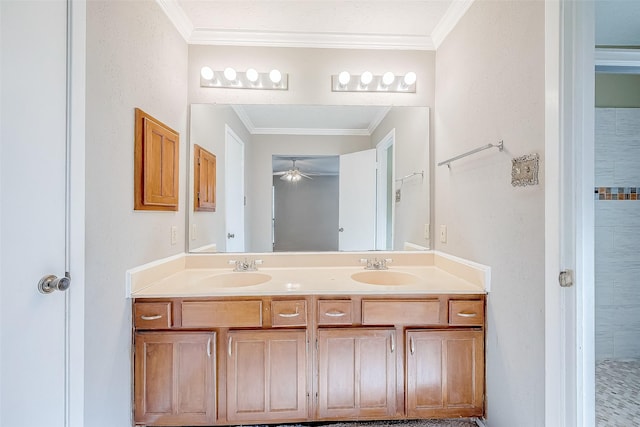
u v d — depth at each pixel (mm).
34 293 962
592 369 1057
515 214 1310
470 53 1679
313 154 2168
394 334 1573
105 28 1255
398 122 2156
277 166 2154
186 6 1776
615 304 2441
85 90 1142
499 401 1449
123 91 1378
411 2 1738
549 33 1104
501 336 1426
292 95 2119
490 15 1488
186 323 1511
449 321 1566
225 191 2107
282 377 1555
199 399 1522
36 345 973
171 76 1827
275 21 1923
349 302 1567
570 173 1062
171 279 1778
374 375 1574
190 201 2049
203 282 1720
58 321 1048
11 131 890
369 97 2146
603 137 2445
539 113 1165
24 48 921
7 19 872
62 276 1062
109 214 1297
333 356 1566
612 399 1930
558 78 1073
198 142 2062
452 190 1895
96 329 1223
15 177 902
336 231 2170
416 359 1570
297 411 1557
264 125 2141
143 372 1503
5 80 871
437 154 2115
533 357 1209
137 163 1492
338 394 1570
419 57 2148
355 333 1565
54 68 1022
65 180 1070
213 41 2062
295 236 2158
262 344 1546
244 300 1533
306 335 1560
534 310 1199
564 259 1065
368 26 1975
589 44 1062
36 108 963
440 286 1616
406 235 2168
